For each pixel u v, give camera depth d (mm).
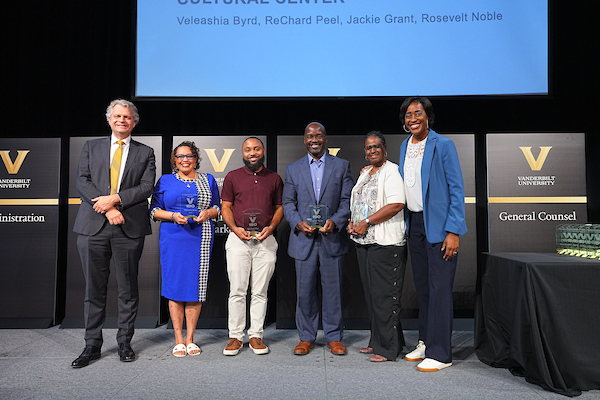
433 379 2127
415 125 2430
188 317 2613
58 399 1871
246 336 2980
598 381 1981
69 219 3326
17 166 3342
